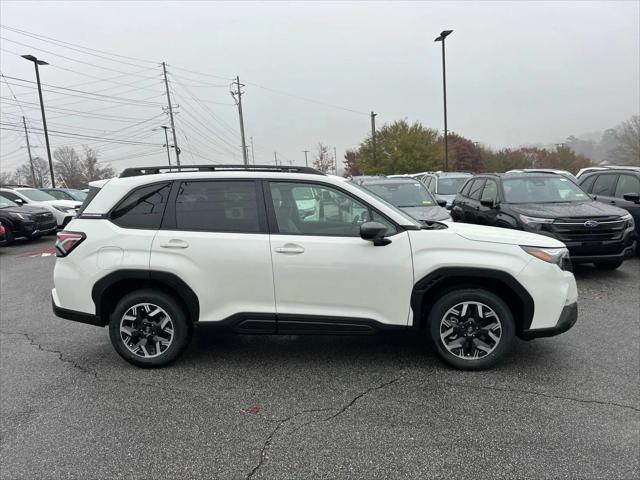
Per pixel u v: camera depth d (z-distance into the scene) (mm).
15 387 3848
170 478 2670
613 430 3072
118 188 4172
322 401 3529
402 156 48000
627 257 7086
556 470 2678
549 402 3443
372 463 2770
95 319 4113
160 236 4016
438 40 25172
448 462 2766
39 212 13875
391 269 3859
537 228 7082
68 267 4133
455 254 3824
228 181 4082
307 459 2822
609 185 9289
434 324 3939
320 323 3943
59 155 67750
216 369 4129
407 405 3441
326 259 3873
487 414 3295
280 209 4016
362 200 3975
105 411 3428
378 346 4609
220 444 2990
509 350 4172
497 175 8930
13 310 6348
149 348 4160
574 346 4512
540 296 3803
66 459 2852
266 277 3936
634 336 4770
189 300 3998
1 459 2859
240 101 46031
